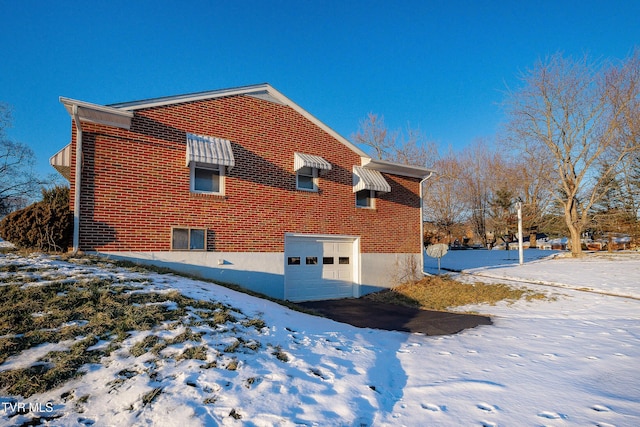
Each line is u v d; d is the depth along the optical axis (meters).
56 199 11.48
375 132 38.69
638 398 4.38
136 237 10.16
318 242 14.02
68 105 9.45
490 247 44.44
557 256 25.88
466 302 12.47
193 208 11.10
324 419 3.78
